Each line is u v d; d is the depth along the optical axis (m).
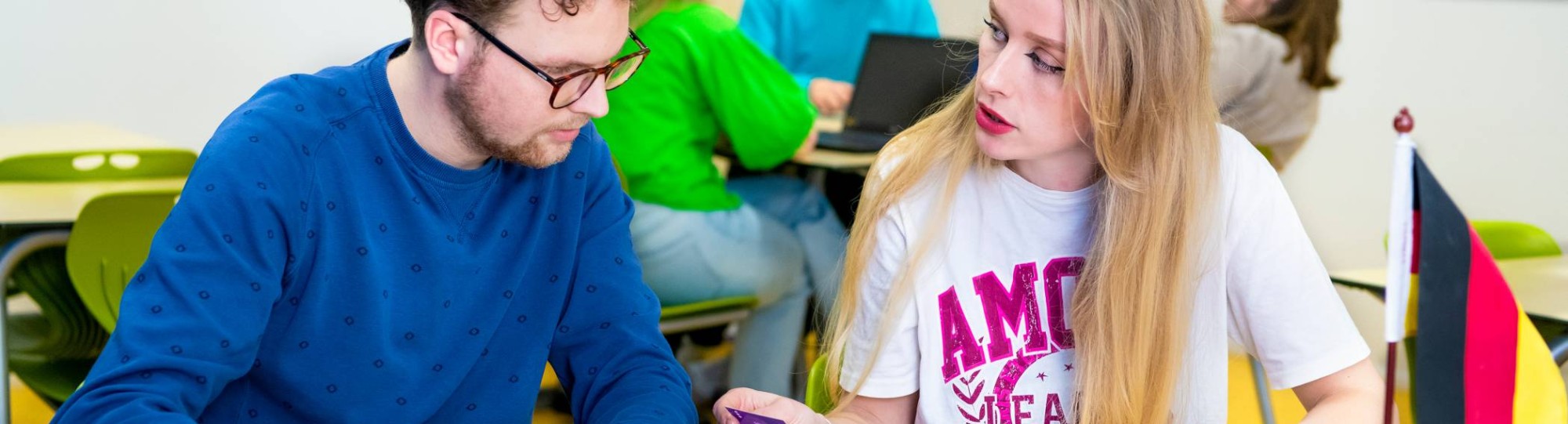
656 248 2.47
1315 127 3.58
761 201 2.67
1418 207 0.99
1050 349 1.24
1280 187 1.22
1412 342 1.27
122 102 4.14
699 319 2.52
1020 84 1.09
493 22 1.02
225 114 4.32
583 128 1.26
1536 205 3.33
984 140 1.14
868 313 1.28
